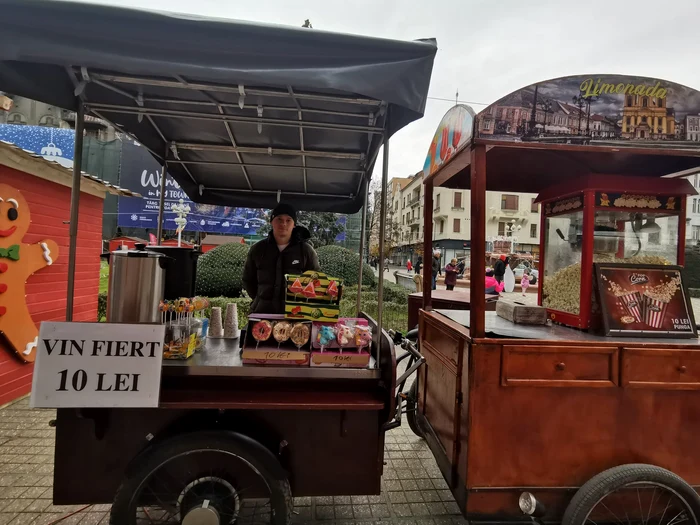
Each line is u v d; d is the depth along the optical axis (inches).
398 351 203.0
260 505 82.7
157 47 52.3
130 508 60.6
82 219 169.8
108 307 66.4
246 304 233.9
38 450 105.9
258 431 68.2
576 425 67.9
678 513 68.7
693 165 87.5
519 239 1136.2
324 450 69.6
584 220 79.8
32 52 50.3
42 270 145.8
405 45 56.0
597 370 68.0
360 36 55.1
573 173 95.3
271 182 120.6
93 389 60.7
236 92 67.1
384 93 56.9
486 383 67.0
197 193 122.7
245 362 68.2
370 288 324.2
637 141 68.8
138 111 71.7
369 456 70.2
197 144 94.7
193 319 78.7
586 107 68.4
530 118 67.6
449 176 97.9
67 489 65.2
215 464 66.9
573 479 68.1
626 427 68.4
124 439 66.2
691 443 68.9
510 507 67.6
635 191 79.6
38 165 137.9
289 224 106.7
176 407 62.6
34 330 142.1
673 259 81.7
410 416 112.3
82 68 59.2
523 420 67.5
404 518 83.4
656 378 68.2
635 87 68.8
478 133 67.1
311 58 55.0
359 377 68.5
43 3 49.8
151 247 79.0
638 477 63.9
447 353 81.5
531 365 67.2
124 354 61.4
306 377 67.6
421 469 103.7
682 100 69.5
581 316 78.4
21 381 139.4
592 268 78.7
